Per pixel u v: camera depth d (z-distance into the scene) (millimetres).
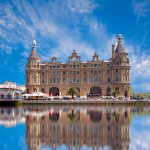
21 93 197375
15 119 67250
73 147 35844
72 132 46406
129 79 194375
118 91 190125
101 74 198125
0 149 34562
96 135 43531
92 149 34781
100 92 199000
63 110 102938
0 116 75812
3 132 46594
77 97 189875
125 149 34500
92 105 143625
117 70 194625
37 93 168125
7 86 178625
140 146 35969
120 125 54812
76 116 75062
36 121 62562
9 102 139750
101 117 71875
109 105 144000
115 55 198000
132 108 118312
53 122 60344
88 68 199625
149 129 49469
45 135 43656
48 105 143750
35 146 36250
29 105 143250
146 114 81625
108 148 35125
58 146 36344
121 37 198625
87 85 199500
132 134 44344
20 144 37344
